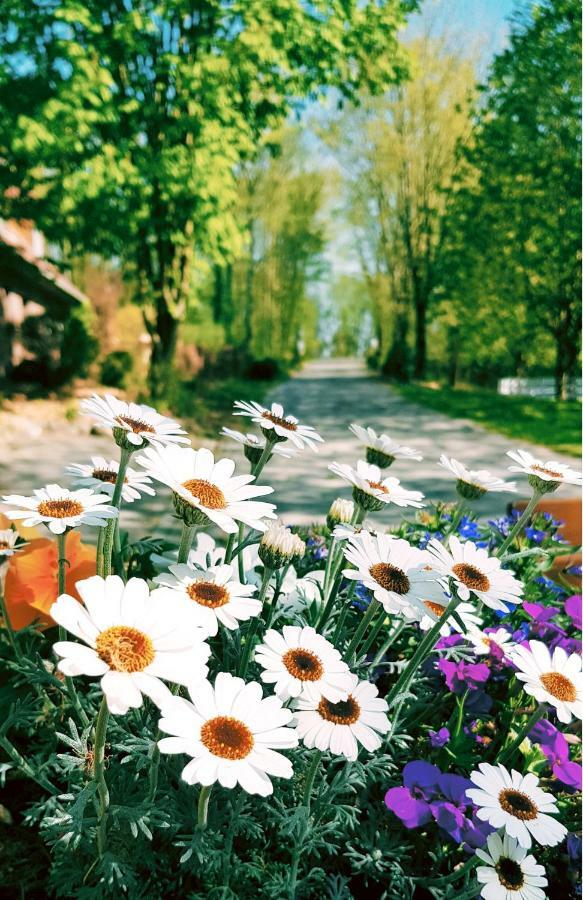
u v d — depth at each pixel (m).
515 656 1.49
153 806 1.25
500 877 1.25
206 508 1.27
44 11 11.96
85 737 1.43
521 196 19.92
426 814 1.40
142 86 12.98
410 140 26.78
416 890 1.51
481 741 1.74
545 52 16.94
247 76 12.61
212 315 34.94
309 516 6.57
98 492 1.58
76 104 11.33
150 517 5.91
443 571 1.38
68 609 0.99
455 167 24.17
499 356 34.44
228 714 1.11
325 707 1.28
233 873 1.35
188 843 1.16
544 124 18.09
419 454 1.84
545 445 12.14
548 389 31.69
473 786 1.47
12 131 11.59
